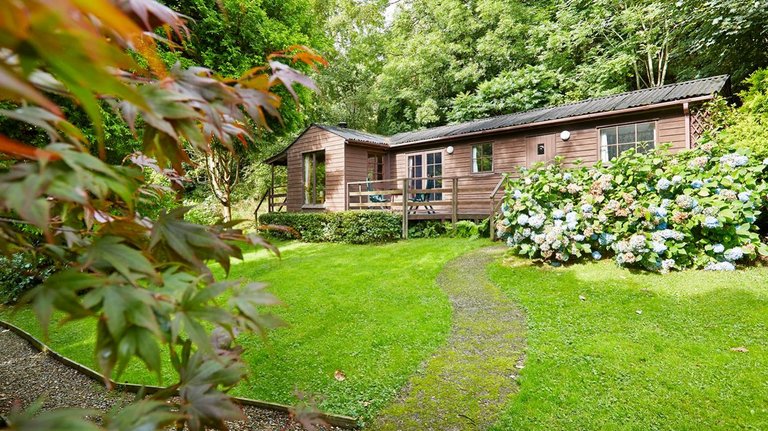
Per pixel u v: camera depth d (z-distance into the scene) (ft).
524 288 15.16
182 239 2.52
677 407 7.87
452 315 13.30
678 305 12.41
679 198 15.19
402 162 38.96
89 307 1.81
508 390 8.93
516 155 31.17
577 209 17.07
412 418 8.10
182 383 2.68
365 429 7.85
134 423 1.91
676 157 16.98
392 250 24.47
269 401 8.90
